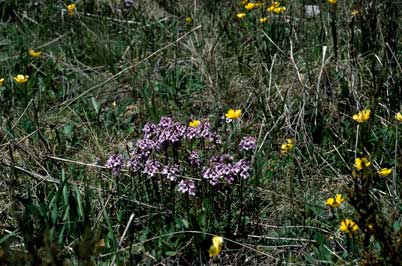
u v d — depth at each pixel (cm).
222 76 189
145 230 131
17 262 106
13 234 126
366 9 189
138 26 228
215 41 202
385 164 150
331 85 170
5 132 163
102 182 144
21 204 137
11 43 211
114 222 137
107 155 158
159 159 149
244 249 130
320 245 127
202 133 138
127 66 200
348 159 152
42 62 201
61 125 172
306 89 171
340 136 160
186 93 186
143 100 184
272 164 152
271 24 210
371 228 116
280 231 135
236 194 141
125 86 193
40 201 133
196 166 135
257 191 143
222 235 132
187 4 238
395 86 165
